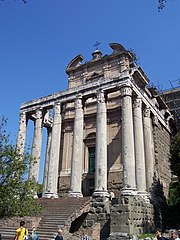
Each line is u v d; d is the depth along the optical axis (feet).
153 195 97.35
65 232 67.82
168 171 124.36
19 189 59.21
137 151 95.81
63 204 83.76
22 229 50.31
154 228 84.02
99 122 96.37
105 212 79.46
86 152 119.85
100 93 101.09
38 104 117.29
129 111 92.12
